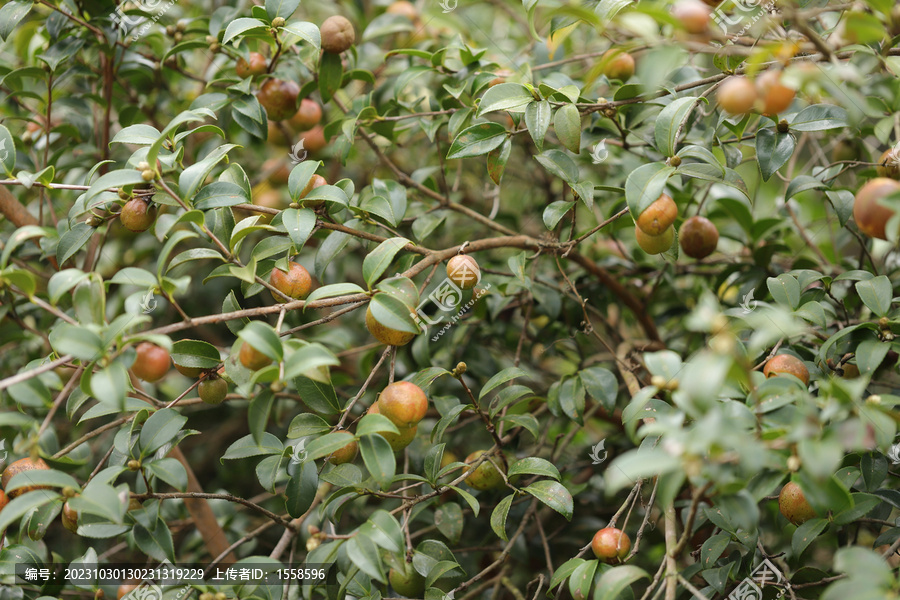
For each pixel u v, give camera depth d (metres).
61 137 2.74
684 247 2.09
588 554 2.38
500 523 1.67
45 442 1.99
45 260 2.61
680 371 1.29
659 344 2.49
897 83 1.67
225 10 2.32
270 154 3.30
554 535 2.47
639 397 1.22
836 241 2.62
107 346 1.22
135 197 1.60
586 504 2.60
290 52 2.38
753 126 2.27
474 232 2.96
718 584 1.61
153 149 1.43
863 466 1.55
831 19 2.01
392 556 1.58
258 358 1.34
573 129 1.72
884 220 1.34
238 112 2.10
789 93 1.26
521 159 3.11
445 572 1.77
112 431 2.94
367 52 2.92
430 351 2.63
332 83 2.13
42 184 1.65
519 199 3.36
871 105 1.71
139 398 1.82
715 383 0.95
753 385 1.11
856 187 2.20
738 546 1.76
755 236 2.40
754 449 0.96
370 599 1.62
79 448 2.16
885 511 1.75
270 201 2.91
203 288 3.20
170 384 3.11
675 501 2.12
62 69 2.39
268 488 1.65
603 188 1.90
